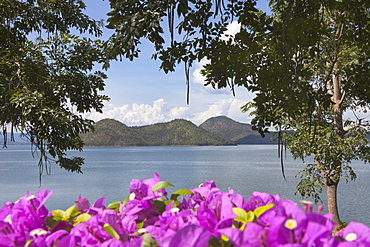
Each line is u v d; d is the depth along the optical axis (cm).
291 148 1277
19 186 5706
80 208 205
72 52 981
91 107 1020
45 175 7775
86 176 7531
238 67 538
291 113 554
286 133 1293
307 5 548
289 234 128
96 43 998
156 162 12612
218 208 167
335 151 1198
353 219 2877
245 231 129
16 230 173
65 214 193
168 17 452
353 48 900
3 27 913
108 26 496
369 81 618
